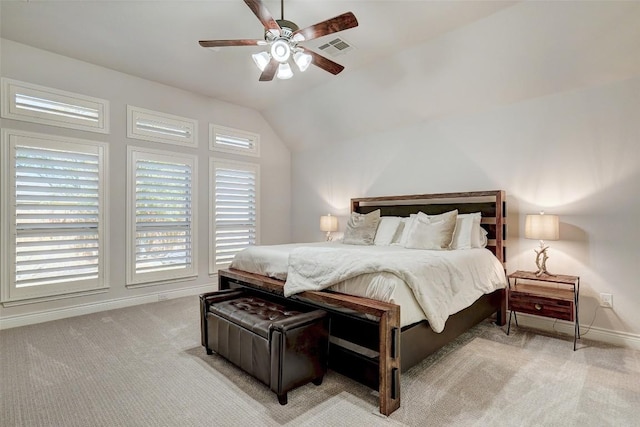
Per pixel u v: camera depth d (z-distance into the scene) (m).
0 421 1.75
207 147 4.73
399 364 1.89
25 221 3.30
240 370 2.35
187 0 2.61
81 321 3.41
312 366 2.06
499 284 3.16
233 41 2.36
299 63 2.55
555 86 3.10
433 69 3.46
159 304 4.05
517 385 2.13
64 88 3.54
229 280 3.25
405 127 4.38
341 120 4.77
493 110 3.58
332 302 2.14
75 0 2.62
